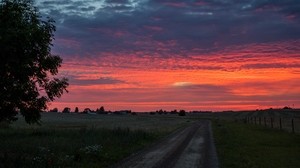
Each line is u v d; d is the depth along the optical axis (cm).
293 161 2236
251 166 2020
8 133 3916
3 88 2217
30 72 2300
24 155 2216
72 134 3878
